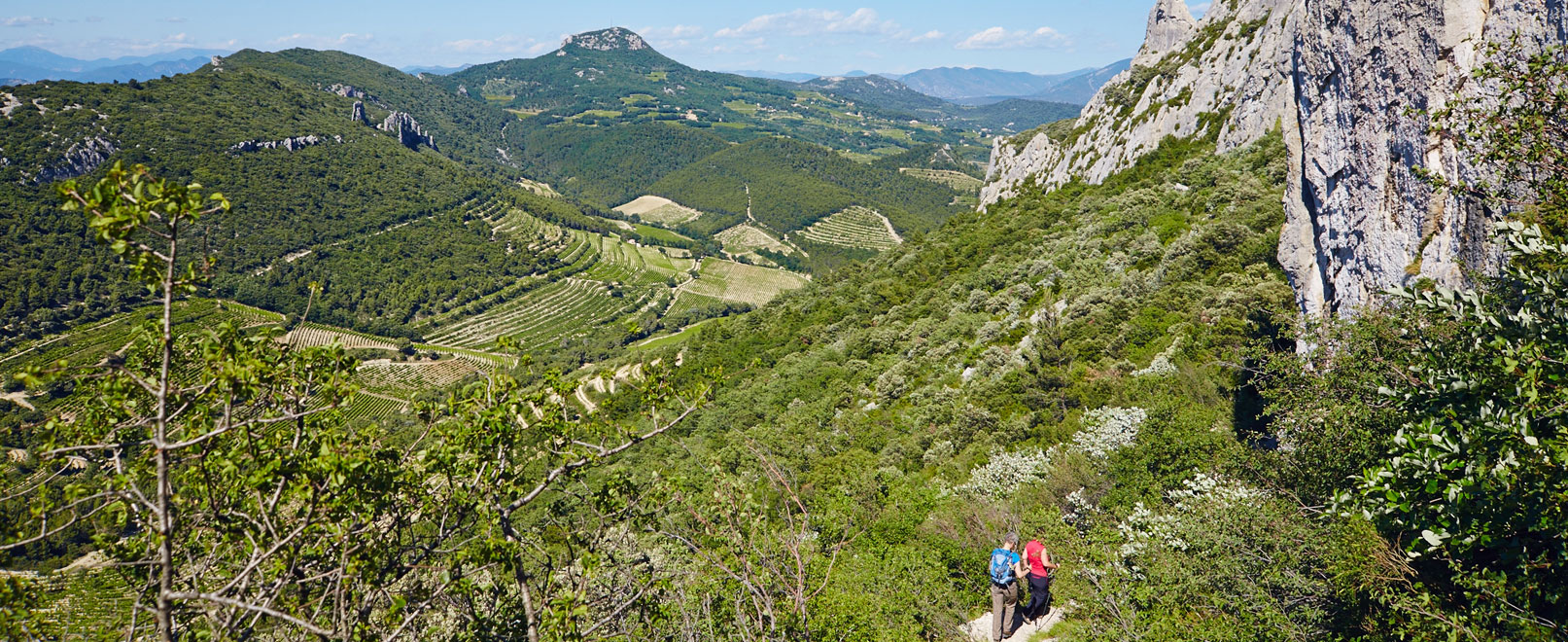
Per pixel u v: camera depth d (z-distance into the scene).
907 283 71.75
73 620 6.22
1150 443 15.37
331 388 6.48
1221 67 65.50
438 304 178.62
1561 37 10.04
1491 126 8.45
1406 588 7.34
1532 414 5.74
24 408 53.88
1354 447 9.56
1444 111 8.88
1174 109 69.88
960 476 25.52
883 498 20.05
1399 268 12.88
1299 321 14.05
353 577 6.39
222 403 6.33
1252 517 9.69
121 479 5.53
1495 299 6.45
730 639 8.19
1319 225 16.53
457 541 7.49
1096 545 12.01
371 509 6.73
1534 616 5.81
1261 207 38.62
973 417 30.84
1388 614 7.31
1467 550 6.18
